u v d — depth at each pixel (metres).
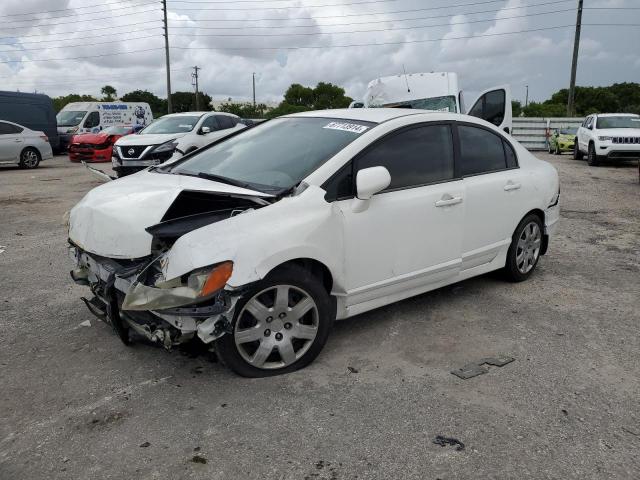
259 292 3.32
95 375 3.53
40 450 2.78
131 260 3.45
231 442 2.84
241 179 3.90
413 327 4.33
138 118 25.55
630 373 3.63
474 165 4.70
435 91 13.72
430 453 2.77
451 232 4.41
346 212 3.67
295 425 2.99
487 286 5.32
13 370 3.59
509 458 2.74
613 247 6.96
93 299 3.97
